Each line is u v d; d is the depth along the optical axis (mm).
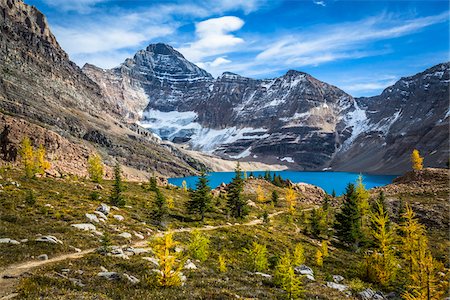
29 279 20453
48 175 94500
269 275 34625
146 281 24203
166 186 123125
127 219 53719
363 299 31906
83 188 79312
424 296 27281
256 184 135000
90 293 19312
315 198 123875
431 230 68062
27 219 40562
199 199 70562
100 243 35656
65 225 40500
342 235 65000
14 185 62500
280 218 84375
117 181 67812
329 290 32094
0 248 28141
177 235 48719
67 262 26266
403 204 78938
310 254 52562
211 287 25391
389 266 40219
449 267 48500
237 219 76750
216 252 44531
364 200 67250
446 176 96188
